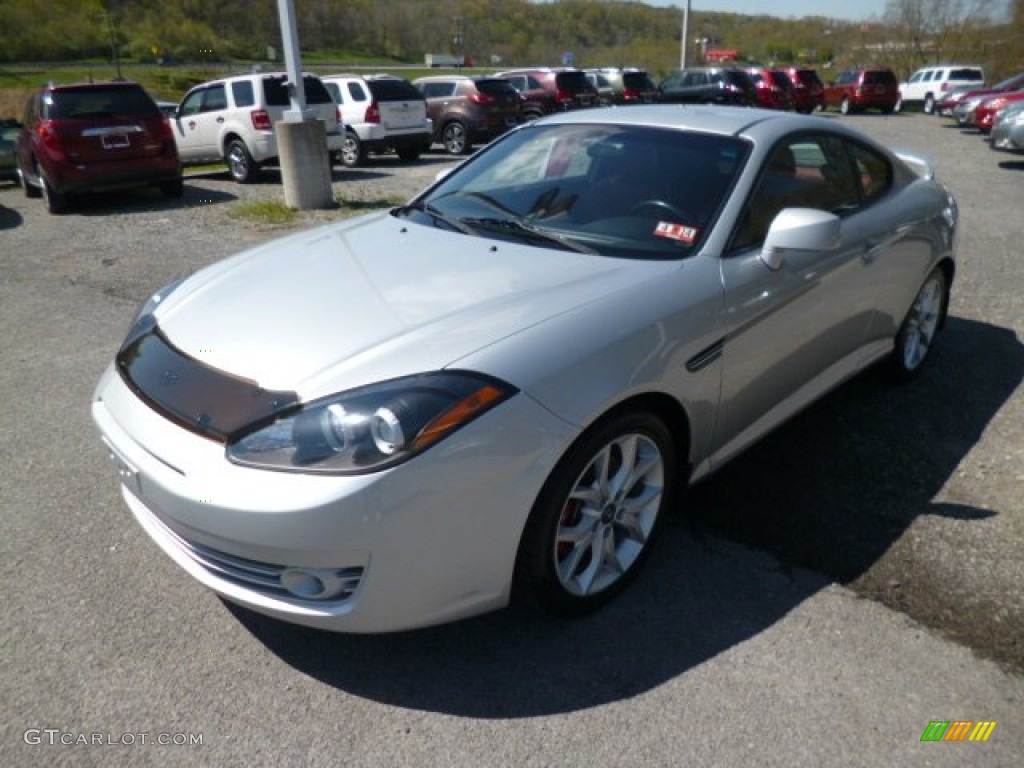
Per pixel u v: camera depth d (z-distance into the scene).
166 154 10.59
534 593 2.39
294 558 2.06
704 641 2.50
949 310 5.70
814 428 3.90
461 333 2.30
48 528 3.08
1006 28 36.84
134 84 10.38
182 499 2.13
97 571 2.83
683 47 32.50
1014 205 9.93
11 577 2.79
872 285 3.65
